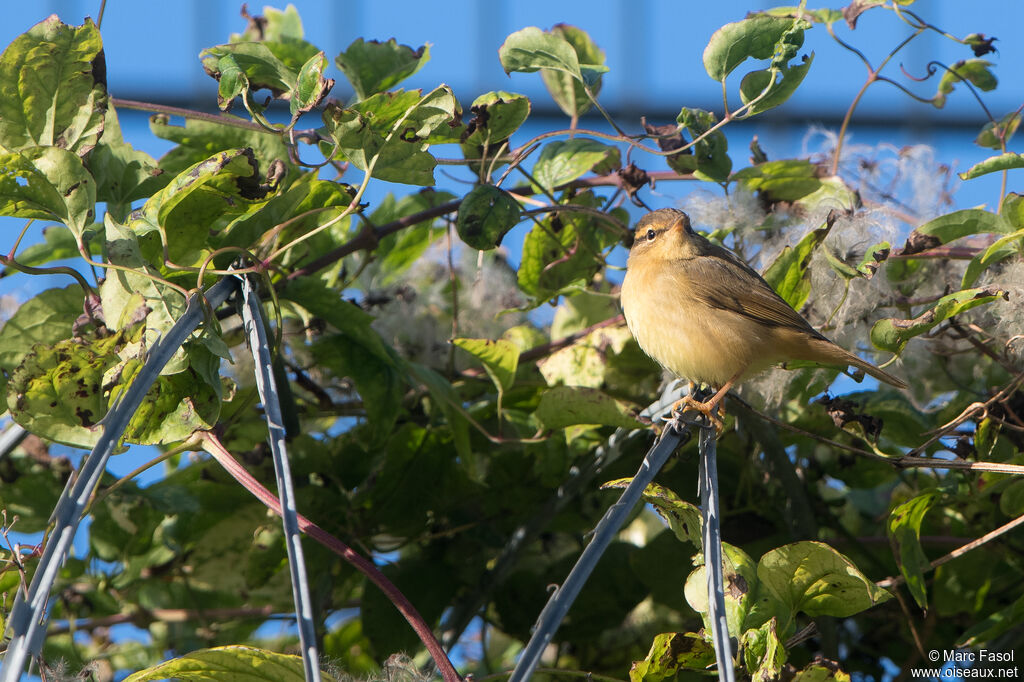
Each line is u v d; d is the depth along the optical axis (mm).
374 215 7863
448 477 6949
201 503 6715
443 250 8117
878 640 6977
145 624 6945
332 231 7070
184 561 6922
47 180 4871
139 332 4891
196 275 5422
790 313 6316
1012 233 5652
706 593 4762
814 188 6656
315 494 6715
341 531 6836
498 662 7844
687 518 4762
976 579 6680
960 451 6109
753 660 4570
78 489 3854
